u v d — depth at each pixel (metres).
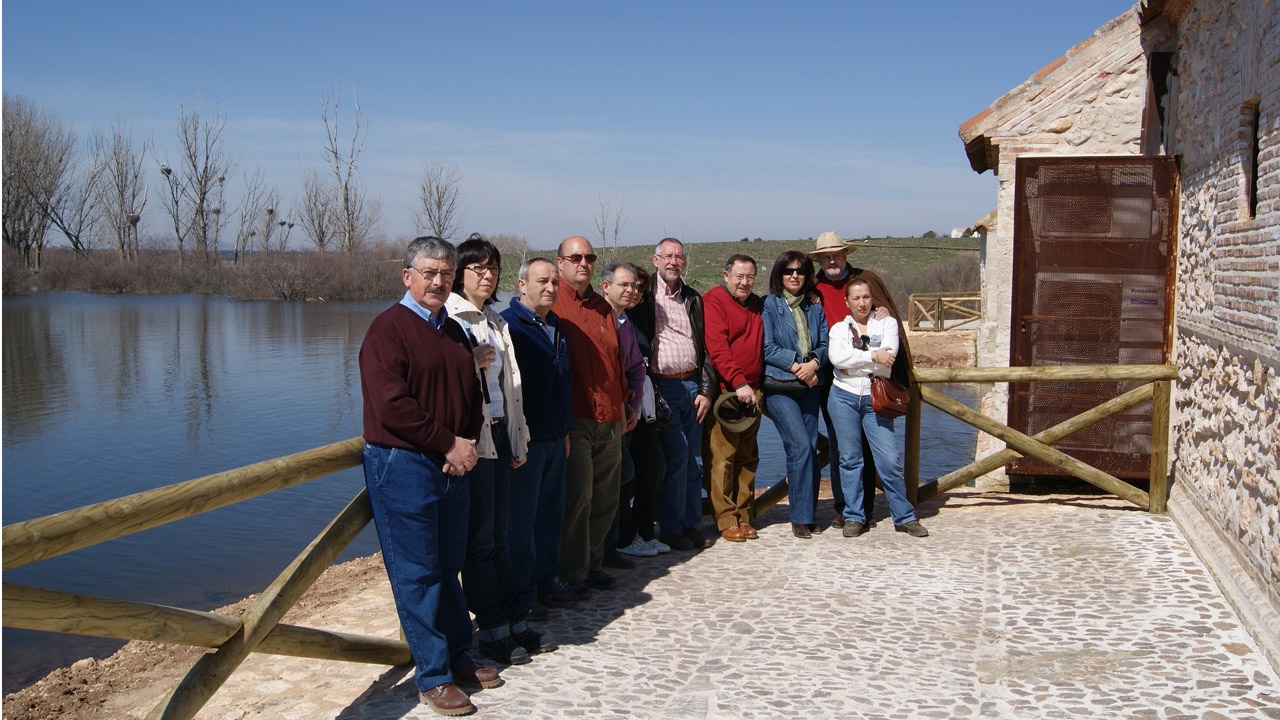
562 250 4.91
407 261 3.65
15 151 52.16
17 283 49.59
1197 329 5.65
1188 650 4.07
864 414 6.12
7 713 4.61
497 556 4.21
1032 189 6.77
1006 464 7.00
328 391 18.02
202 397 17.27
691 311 5.86
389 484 3.57
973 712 3.58
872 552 5.73
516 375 4.23
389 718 3.61
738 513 6.15
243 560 7.94
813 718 3.55
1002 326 7.33
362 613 5.51
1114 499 6.74
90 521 2.58
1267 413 4.34
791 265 6.02
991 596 4.87
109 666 5.33
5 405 16.38
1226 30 5.21
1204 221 5.70
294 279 47.72
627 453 5.69
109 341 27.08
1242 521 4.69
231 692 4.28
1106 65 7.08
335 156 50.44
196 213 57.72
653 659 4.16
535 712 3.63
